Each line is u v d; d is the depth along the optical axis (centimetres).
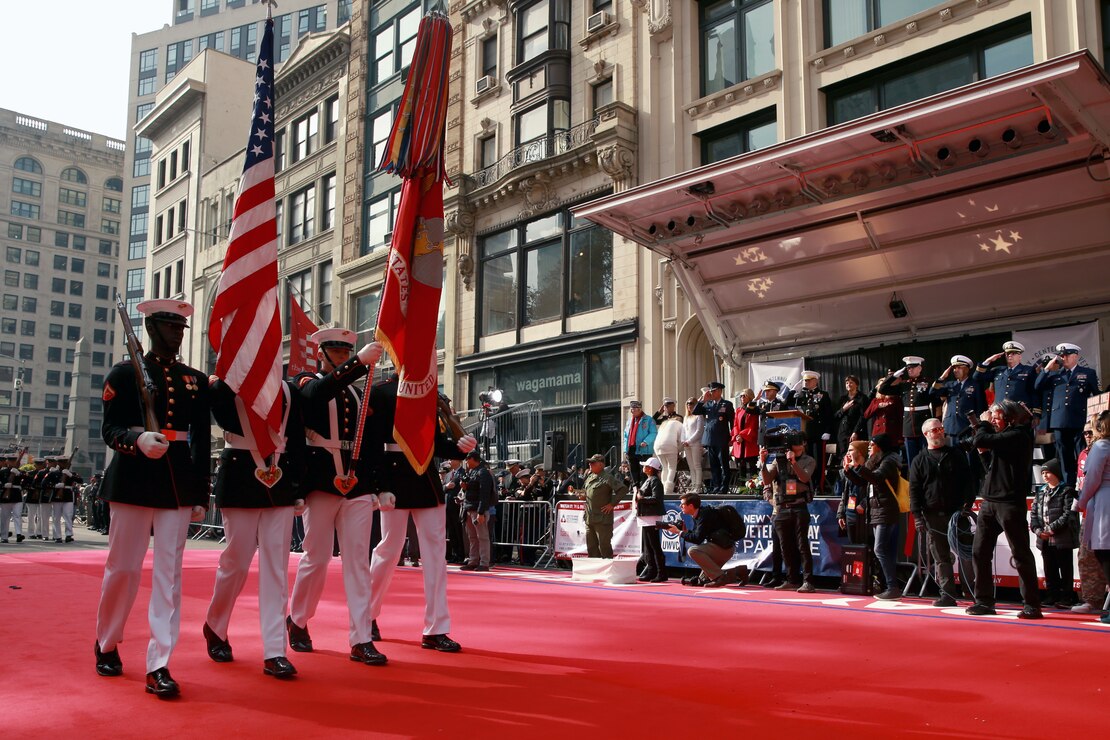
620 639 655
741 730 388
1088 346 1199
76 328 9269
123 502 473
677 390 1798
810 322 1478
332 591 979
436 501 608
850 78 1612
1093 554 852
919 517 930
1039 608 806
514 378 2222
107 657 505
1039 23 1373
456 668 529
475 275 2369
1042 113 1033
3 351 8775
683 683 491
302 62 3294
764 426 1280
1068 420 1045
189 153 4262
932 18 1508
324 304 3142
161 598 468
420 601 896
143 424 494
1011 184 1155
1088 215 1142
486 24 2420
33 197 9188
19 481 2098
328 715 409
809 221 1344
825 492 1259
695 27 1897
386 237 2822
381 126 2927
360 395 604
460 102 2472
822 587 1127
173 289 4225
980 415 1102
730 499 1258
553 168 2086
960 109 1032
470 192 2344
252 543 533
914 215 1259
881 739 375
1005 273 1248
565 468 1820
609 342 1942
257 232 586
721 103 1811
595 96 2095
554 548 1474
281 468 543
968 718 414
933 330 1362
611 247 2003
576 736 374
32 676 499
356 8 3083
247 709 421
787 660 570
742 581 1170
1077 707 438
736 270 1487
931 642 650
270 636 506
